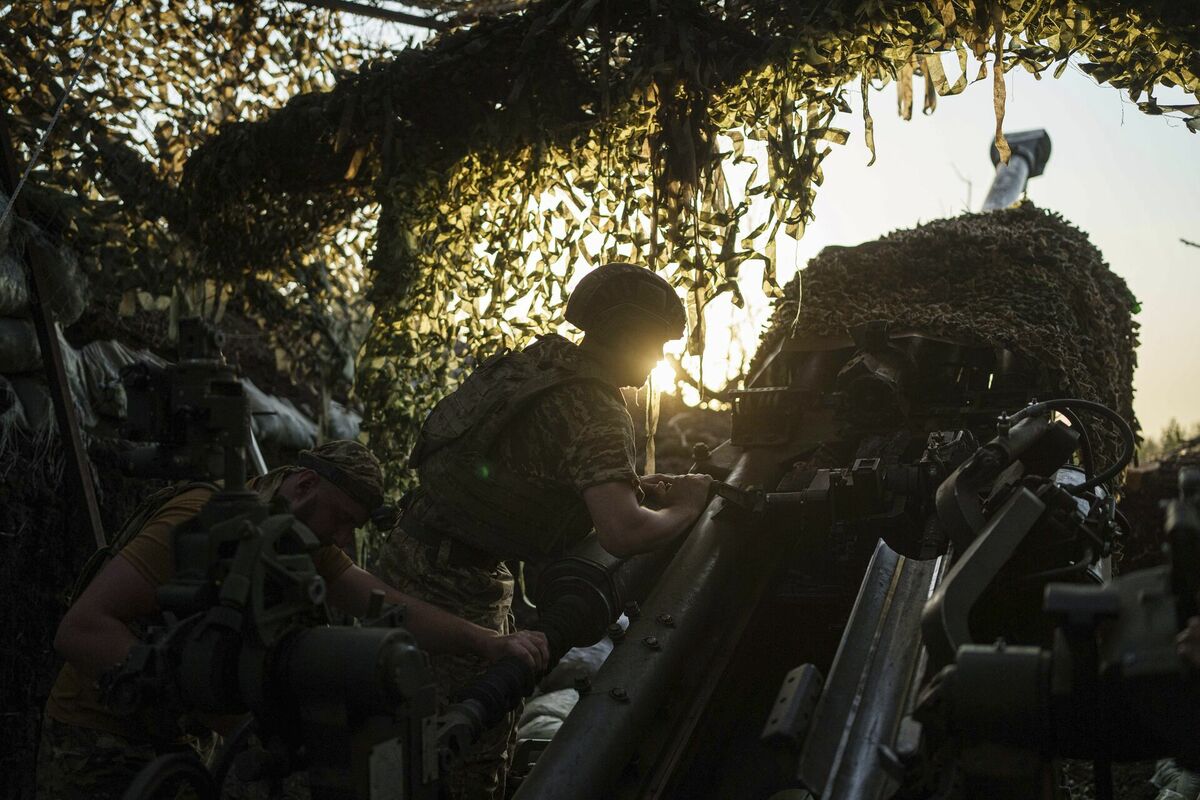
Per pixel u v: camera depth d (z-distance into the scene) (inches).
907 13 115.0
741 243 124.3
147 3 165.8
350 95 149.6
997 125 111.2
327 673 68.0
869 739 76.4
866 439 123.6
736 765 112.2
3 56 157.2
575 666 162.9
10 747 134.6
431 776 75.0
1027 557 88.7
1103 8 107.7
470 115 147.0
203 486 87.0
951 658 72.7
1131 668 56.3
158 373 74.0
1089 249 160.1
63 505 145.3
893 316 134.4
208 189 165.0
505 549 98.7
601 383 96.8
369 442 153.8
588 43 138.3
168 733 77.2
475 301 149.8
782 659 122.3
